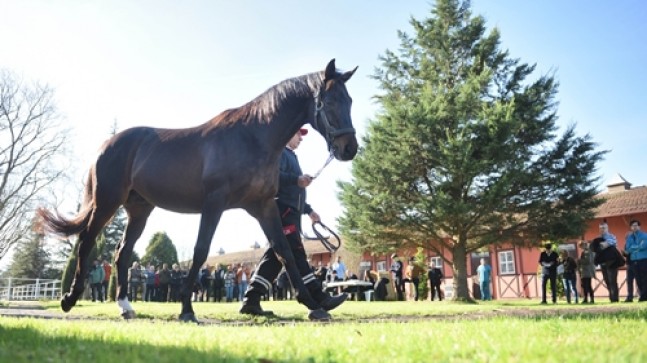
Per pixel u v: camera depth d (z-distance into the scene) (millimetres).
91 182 6523
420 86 21609
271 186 5633
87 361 2045
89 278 22000
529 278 27375
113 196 6277
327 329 3584
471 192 19219
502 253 28984
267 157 5516
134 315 6230
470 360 2057
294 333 3213
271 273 6512
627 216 24891
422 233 19969
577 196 19516
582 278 14055
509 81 20891
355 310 8250
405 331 3303
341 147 5469
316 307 5703
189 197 5719
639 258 12141
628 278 13227
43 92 30438
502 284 28703
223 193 5348
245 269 26703
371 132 19625
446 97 19406
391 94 21969
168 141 5969
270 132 5547
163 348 2400
